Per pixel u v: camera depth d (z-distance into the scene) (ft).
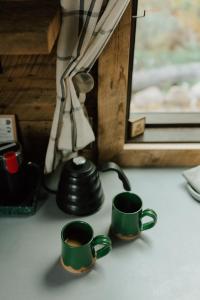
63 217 3.35
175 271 2.84
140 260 2.92
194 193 3.54
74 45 2.87
